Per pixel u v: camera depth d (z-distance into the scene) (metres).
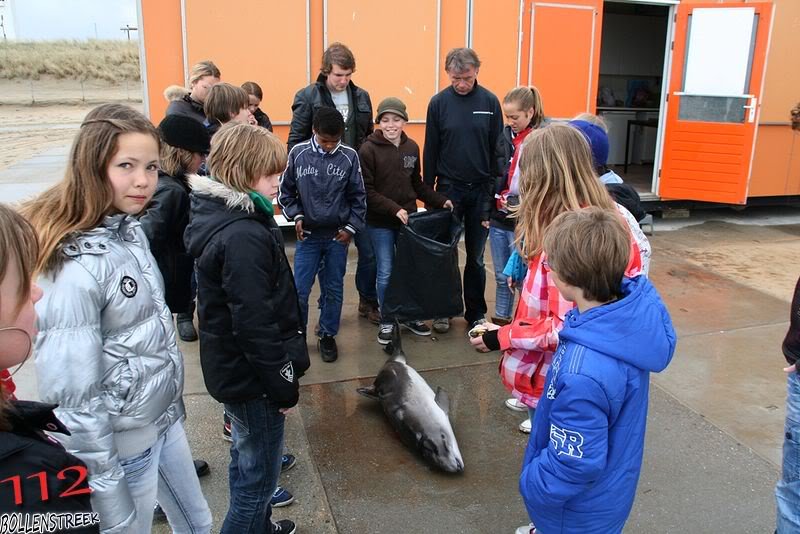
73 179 1.56
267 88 6.17
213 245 1.87
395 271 4.20
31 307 1.07
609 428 1.65
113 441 1.55
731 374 3.92
